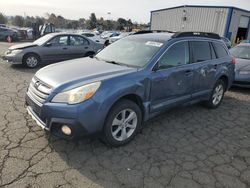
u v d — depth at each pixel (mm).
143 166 3256
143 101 3814
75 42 10445
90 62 4203
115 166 3221
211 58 5191
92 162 3271
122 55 4355
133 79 3594
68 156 3365
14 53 9211
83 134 3197
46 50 9688
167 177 3066
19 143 3592
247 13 31188
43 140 3709
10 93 5867
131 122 3791
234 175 3188
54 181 2863
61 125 3197
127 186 2863
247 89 7797
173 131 4344
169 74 4098
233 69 5891
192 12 30328
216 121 4934
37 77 3689
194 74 4629
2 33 25625
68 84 3256
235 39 30891
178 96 4449
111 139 3516
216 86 5469
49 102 3211
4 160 3178
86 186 2820
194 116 5125
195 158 3521
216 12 28609
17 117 4453
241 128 4672
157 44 4238
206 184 2980
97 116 3219
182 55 4441
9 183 2781
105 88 3279
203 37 5051
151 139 3998
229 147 3904
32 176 2920
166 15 33094
